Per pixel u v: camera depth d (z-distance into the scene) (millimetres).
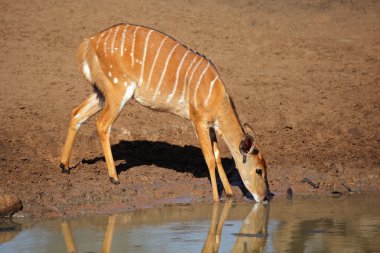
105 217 15164
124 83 17031
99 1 30922
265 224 14719
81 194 16500
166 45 17141
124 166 18688
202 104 16750
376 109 23000
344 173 19219
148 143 20234
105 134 17250
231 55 26812
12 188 16406
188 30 28750
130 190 17094
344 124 22016
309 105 23000
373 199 17297
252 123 21672
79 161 18781
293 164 19609
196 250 12758
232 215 15516
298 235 13891
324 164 19641
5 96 21859
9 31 27266
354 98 23672
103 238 13469
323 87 24375
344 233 13977
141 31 17234
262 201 16828
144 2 31484
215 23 30016
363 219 15164
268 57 26906
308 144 20891
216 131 17172
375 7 33500
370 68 26250
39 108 21109
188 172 18734
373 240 13508
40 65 24656
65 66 24719
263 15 31844
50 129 19875
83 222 14719
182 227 14367
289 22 31141
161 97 17156
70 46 26359
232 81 24391
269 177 18703
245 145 16578
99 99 17812
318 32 30016
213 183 16984
